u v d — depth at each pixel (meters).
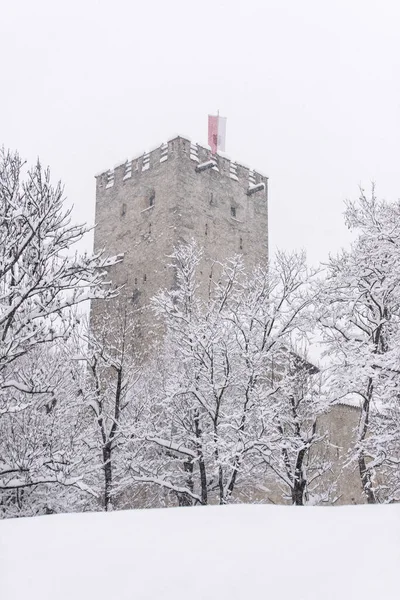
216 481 22.91
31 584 6.32
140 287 50.22
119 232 53.31
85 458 21.06
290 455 22.38
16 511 19.97
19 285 16.48
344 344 21.25
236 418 21.27
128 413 25.45
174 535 7.77
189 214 50.22
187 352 22.09
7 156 17.83
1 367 15.91
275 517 8.78
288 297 23.34
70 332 16.86
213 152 52.94
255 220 54.25
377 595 5.66
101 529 8.23
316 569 6.36
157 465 22.78
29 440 19.73
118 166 54.88
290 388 22.30
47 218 16.94
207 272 49.75
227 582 6.14
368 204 24.14
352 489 38.88
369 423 21.06
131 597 5.94
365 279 21.92
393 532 7.50
